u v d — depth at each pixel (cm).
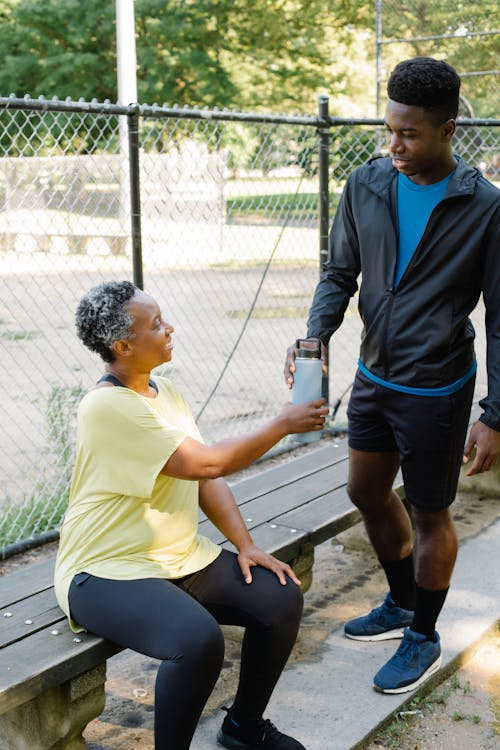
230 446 241
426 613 297
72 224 998
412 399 270
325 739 273
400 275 266
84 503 247
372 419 289
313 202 755
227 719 264
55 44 2161
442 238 258
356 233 283
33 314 938
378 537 318
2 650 236
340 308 293
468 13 1455
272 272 1238
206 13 2147
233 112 450
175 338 839
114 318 238
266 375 708
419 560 290
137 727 286
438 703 297
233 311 968
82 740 254
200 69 2155
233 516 265
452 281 261
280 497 359
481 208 254
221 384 681
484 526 443
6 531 419
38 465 509
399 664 299
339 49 2306
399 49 1518
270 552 300
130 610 233
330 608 362
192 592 251
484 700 300
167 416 255
